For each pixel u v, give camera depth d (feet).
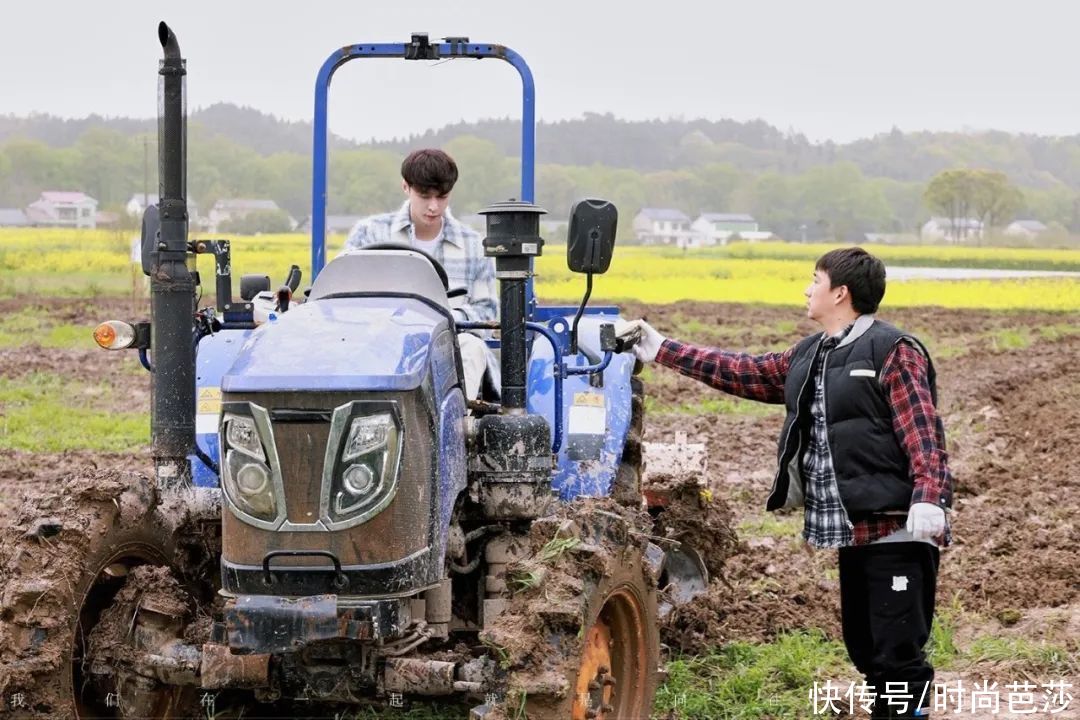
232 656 14.65
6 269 134.62
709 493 21.35
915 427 15.47
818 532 16.14
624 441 18.28
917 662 15.94
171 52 15.71
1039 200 428.97
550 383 18.15
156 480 16.26
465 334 17.17
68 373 57.41
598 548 14.62
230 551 14.03
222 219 318.86
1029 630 21.33
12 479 34.65
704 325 86.63
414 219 19.74
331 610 13.62
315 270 19.61
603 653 15.64
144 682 15.55
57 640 14.93
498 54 19.44
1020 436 41.93
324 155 19.61
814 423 16.26
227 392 13.88
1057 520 29.40
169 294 15.92
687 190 478.18
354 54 19.54
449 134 487.61
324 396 13.70
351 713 17.90
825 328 16.57
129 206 200.34
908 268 197.36
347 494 13.69
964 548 27.02
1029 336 84.02
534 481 15.52
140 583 15.67
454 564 15.75
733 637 21.27
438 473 14.43
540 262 159.63
